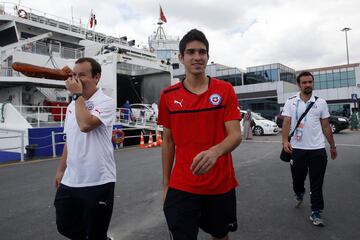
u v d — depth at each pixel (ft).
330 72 143.23
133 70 67.67
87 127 8.79
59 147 45.03
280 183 22.65
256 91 151.02
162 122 8.24
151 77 68.03
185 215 7.43
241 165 30.32
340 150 40.11
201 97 7.47
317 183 14.44
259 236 13.10
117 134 49.06
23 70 46.24
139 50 78.69
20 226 14.82
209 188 7.47
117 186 22.47
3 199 19.71
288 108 15.49
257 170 27.71
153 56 81.46
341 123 68.80
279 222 14.70
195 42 7.56
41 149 43.24
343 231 13.53
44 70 47.19
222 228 7.69
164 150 8.35
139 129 59.16
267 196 19.22
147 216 15.93
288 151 15.46
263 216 15.55
